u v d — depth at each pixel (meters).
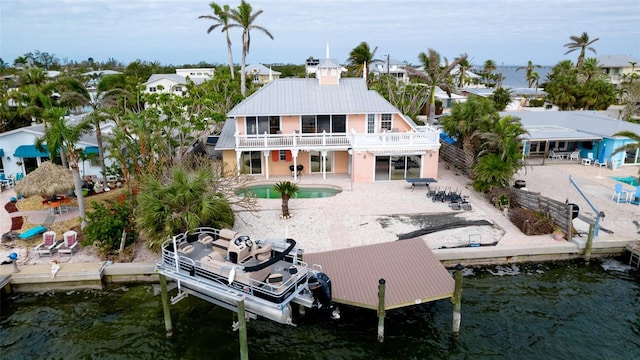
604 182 30.17
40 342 15.53
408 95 60.62
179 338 15.71
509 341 15.17
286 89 33.78
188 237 18.34
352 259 18.17
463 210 25.17
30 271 18.66
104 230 19.73
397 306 14.88
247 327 16.23
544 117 41.56
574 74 63.00
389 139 30.83
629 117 45.41
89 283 18.67
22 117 43.16
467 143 32.84
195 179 20.16
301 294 15.16
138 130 24.84
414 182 29.05
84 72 89.94
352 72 68.44
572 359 14.29
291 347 15.12
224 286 14.65
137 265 19.00
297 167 33.44
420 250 18.81
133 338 15.72
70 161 21.64
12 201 27.33
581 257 20.67
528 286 18.55
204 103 37.62
